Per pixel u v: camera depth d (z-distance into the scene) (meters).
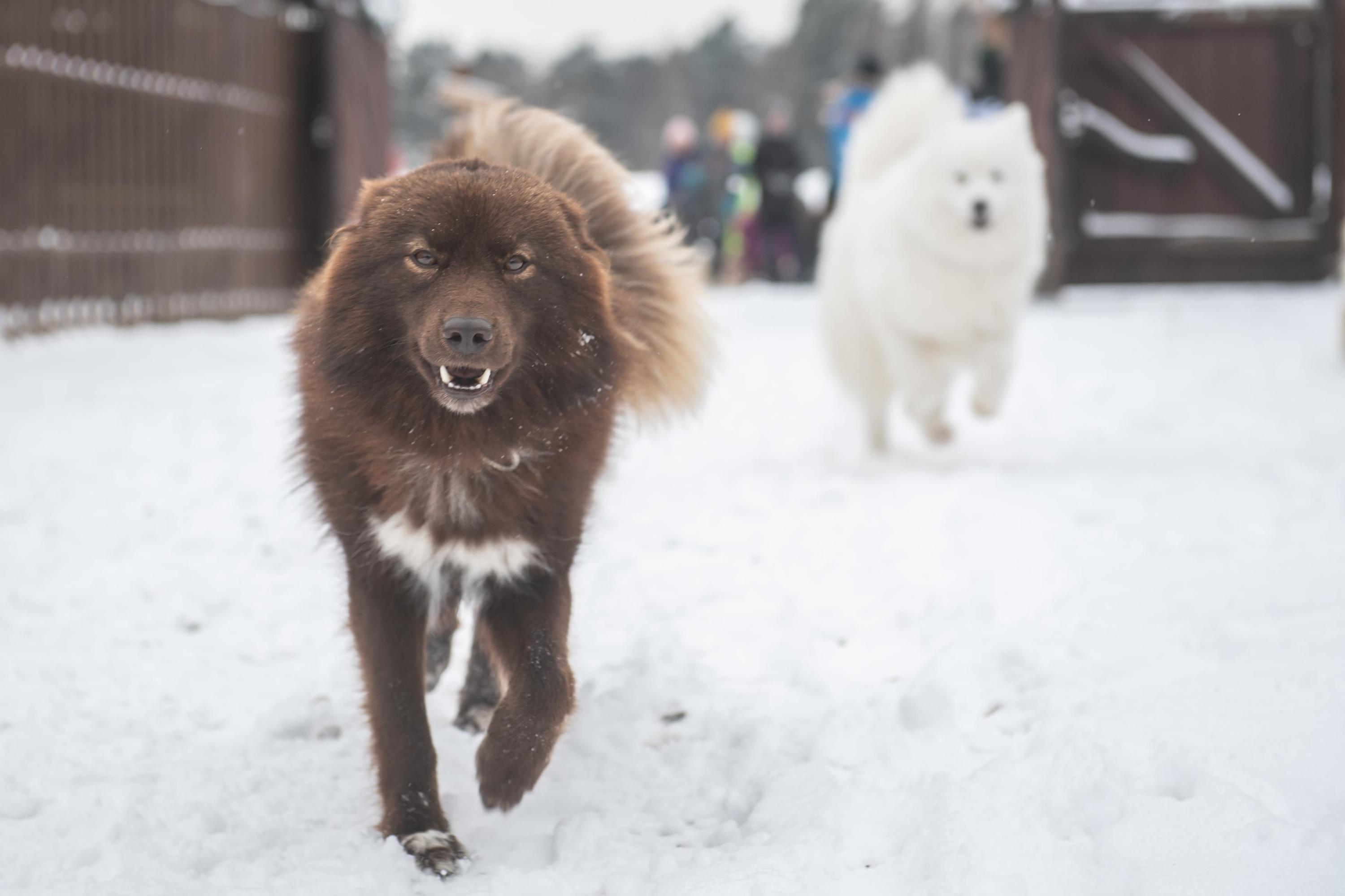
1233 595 3.96
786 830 2.90
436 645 3.92
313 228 15.19
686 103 64.56
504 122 4.23
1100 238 14.20
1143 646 3.61
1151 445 6.86
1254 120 14.05
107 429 7.71
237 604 4.77
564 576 3.29
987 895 2.43
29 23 10.56
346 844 2.96
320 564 5.24
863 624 4.36
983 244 6.71
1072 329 11.78
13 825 3.07
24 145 10.61
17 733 3.60
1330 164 13.96
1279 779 2.68
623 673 4.00
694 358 4.21
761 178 19.70
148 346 11.17
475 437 3.08
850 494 6.10
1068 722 3.09
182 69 12.46
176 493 6.29
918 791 2.93
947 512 5.59
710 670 4.05
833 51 57.00
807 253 20.98
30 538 5.51
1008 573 4.65
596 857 2.91
